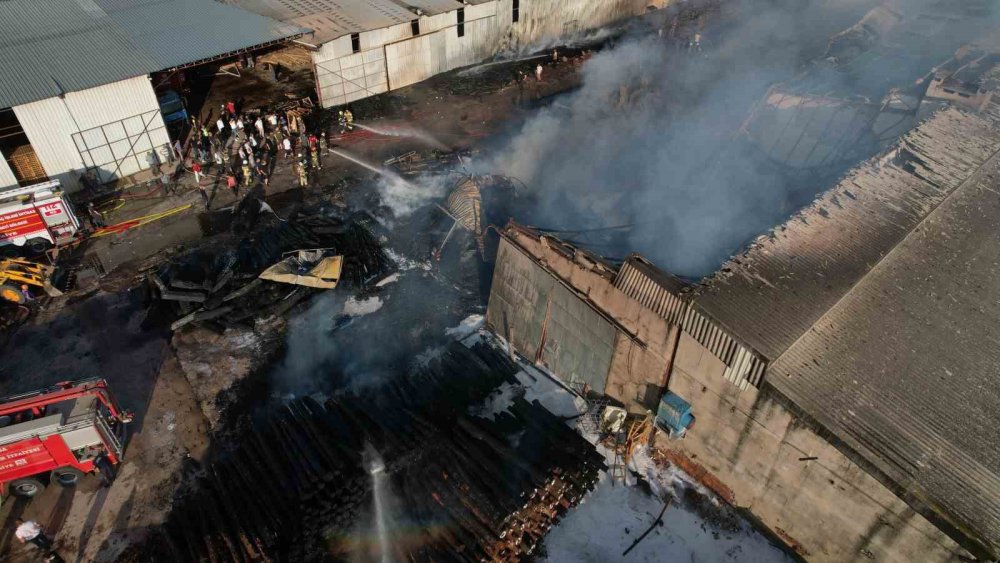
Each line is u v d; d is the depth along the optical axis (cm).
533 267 2166
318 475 1805
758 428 1622
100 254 2808
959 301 1789
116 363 2292
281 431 1975
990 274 1892
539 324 2211
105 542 1748
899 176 2230
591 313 1975
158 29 3600
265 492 1789
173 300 2505
